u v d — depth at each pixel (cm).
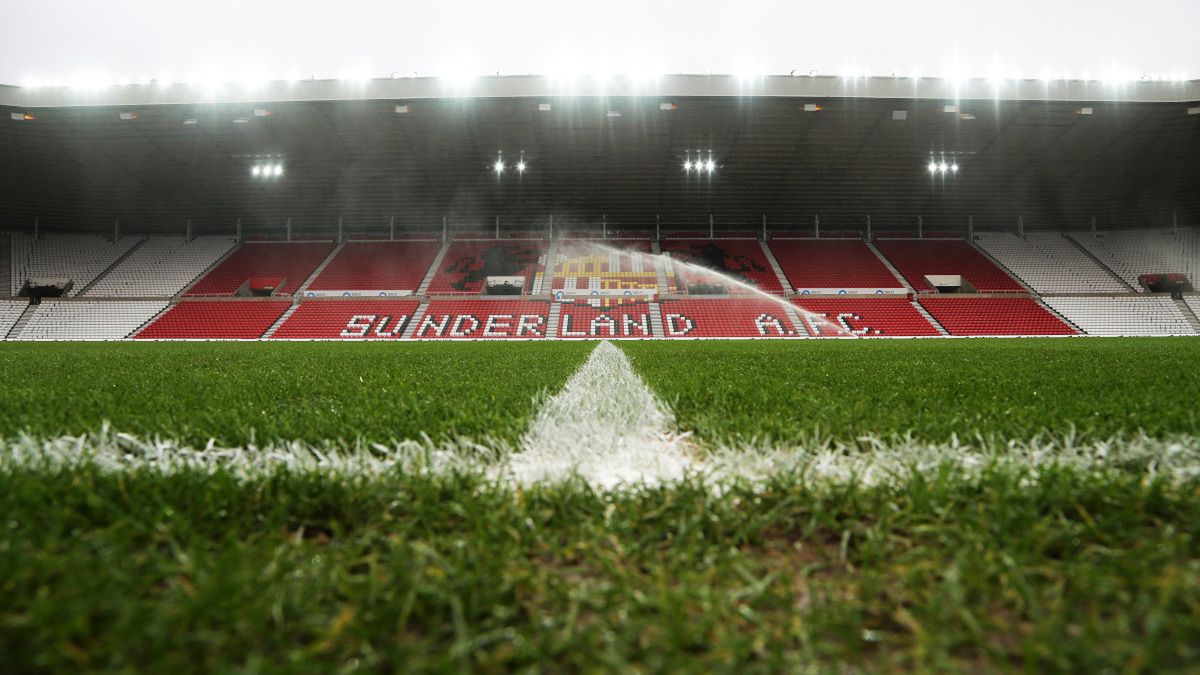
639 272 2694
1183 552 80
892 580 77
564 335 2206
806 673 58
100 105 1739
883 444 139
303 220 2828
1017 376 350
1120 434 145
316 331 2220
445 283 2638
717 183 2405
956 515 93
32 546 83
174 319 2306
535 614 67
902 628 66
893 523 92
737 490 104
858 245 2875
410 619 68
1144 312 2273
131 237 2891
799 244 2902
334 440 149
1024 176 2305
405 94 1756
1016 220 2798
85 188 2386
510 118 1895
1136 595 70
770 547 89
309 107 1798
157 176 2288
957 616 67
